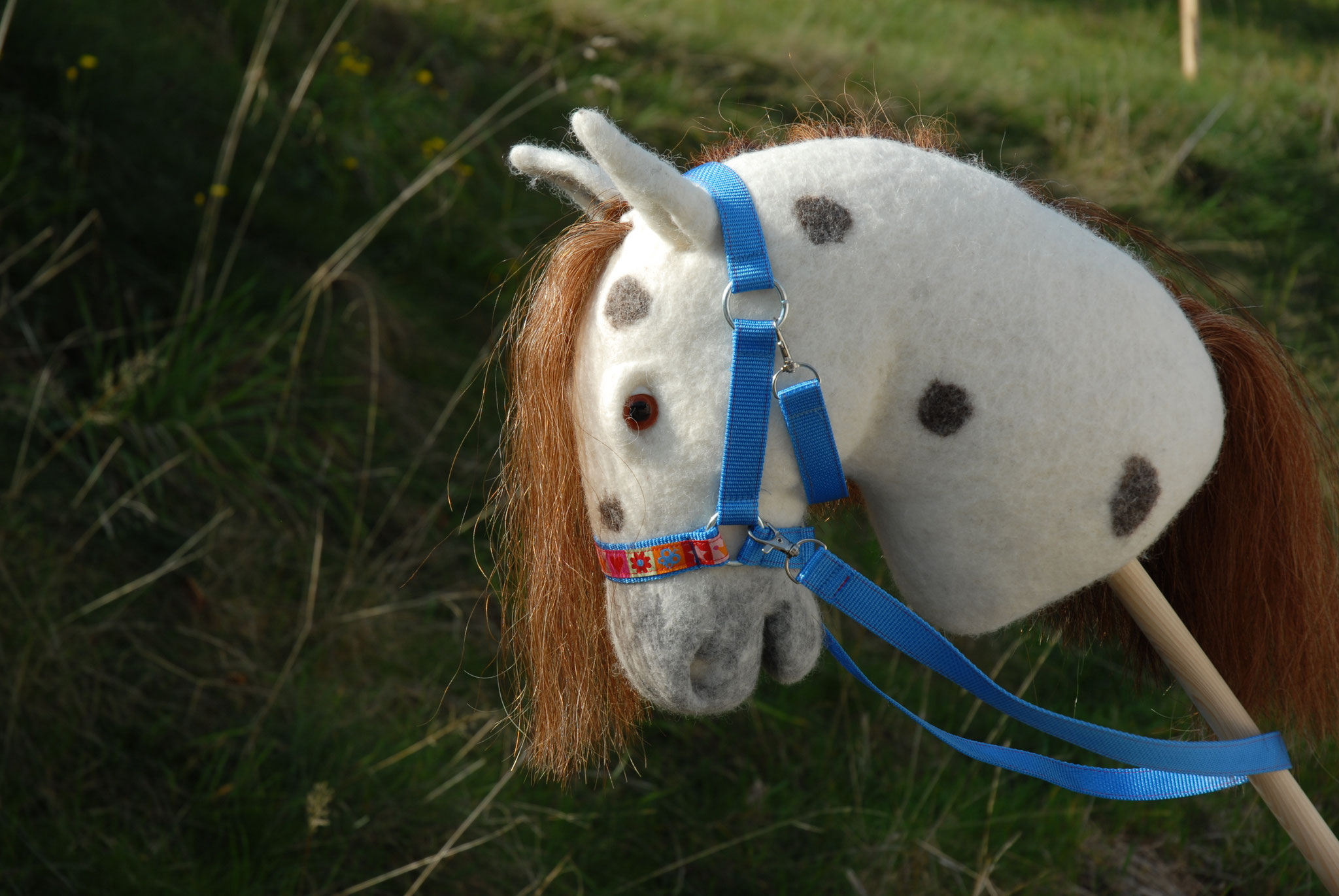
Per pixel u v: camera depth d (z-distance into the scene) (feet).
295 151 11.05
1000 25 21.45
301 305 9.73
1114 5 24.67
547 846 7.38
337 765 7.30
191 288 9.30
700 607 3.27
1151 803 8.98
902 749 8.69
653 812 7.73
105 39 10.45
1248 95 19.39
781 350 3.15
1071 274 3.30
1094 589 4.26
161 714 7.23
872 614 3.36
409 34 13.89
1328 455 4.19
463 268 11.16
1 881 6.12
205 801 6.89
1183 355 3.43
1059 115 17.13
